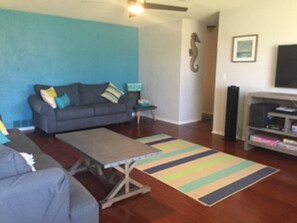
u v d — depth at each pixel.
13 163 1.38
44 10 4.59
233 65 4.43
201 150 3.90
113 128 5.26
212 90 6.81
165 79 5.85
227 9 4.36
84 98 5.36
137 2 2.91
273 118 3.83
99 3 4.04
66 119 4.62
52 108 4.50
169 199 2.47
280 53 3.71
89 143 2.65
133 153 2.36
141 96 6.54
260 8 3.96
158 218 2.17
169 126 5.45
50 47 5.13
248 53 4.19
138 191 2.53
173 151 3.84
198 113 6.03
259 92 3.94
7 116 4.85
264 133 4.03
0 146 1.48
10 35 4.66
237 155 3.70
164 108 5.98
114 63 6.11
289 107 3.76
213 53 6.63
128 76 6.41
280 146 3.59
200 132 4.97
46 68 5.15
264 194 2.58
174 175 3.00
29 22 4.81
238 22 4.26
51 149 3.89
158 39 5.87
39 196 1.40
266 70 4.01
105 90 5.62
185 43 5.42
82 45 5.54
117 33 6.02
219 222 2.12
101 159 2.20
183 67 5.50
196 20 5.45
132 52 6.37
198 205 2.37
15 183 1.34
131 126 5.45
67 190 1.50
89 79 5.77
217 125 4.87
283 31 3.75
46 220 1.46
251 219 2.16
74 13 4.82
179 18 5.24
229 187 2.72
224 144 4.21
